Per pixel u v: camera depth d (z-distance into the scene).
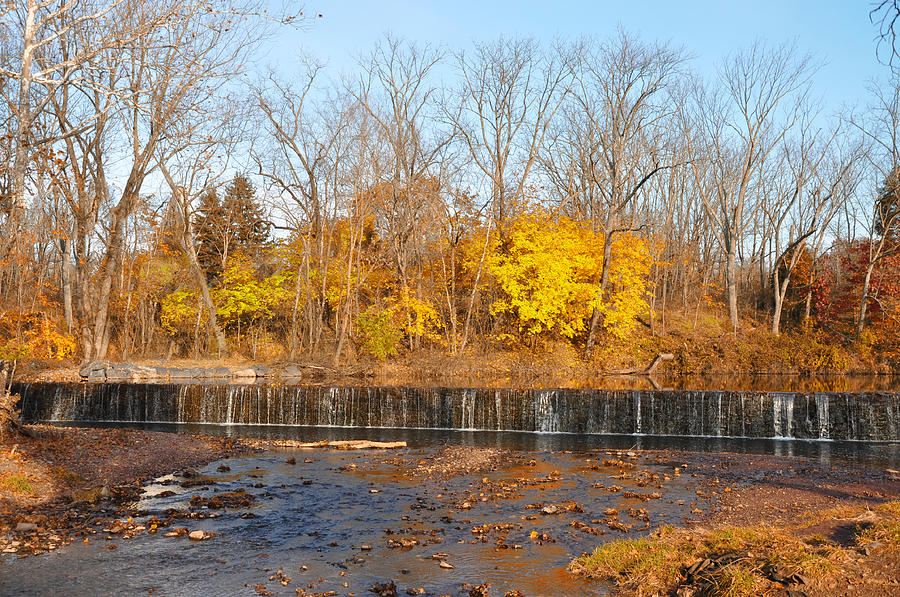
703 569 6.97
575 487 12.54
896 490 11.88
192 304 38.28
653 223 45.09
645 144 42.97
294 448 17.17
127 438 16.69
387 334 33.22
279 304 38.66
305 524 10.08
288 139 34.88
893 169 38.41
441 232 35.03
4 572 7.86
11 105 18.30
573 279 34.38
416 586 7.54
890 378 30.97
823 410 20.20
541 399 22.05
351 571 8.05
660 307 45.12
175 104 26.00
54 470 12.30
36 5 17.28
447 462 15.23
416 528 9.85
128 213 30.61
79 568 8.07
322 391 23.31
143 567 8.16
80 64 18.23
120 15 22.02
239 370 30.67
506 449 17.53
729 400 20.98
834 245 46.97
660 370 34.09
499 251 34.41
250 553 8.73
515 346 34.91
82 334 31.09
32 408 24.34
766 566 6.71
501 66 35.75
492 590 7.36
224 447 16.86
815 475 13.64
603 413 21.69
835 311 41.22
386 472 14.08
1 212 18.91
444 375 31.06
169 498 11.53
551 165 42.06
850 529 7.97
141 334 37.94
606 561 7.93
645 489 12.34
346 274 36.09
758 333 38.19
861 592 6.11
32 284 40.84
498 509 10.91
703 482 12.95
